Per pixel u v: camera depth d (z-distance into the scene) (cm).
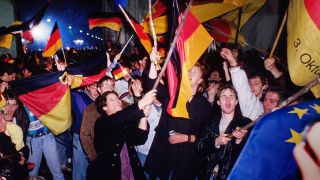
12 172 350
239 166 233
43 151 500
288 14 292
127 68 620
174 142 379
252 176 231
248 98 372
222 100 339
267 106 354
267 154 230
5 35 804
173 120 384
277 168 230
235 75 373
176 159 383
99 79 510
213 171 337
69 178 570
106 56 560
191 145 382
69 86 473
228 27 600
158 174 386
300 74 275
